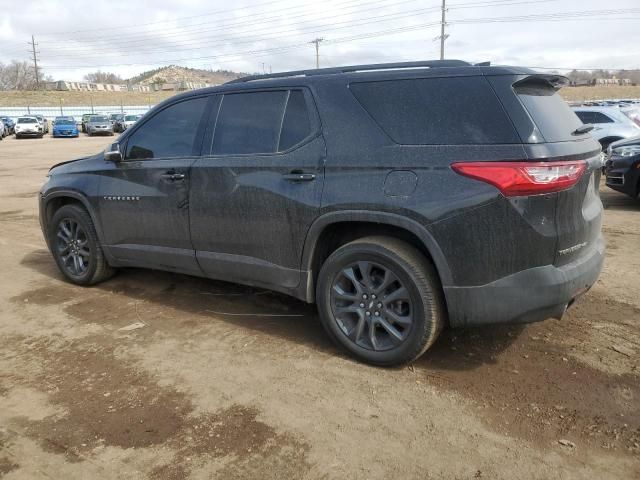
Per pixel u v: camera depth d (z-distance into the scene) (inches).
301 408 117.7
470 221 117.5
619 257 225.6
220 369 135.9
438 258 121.6
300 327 160.9
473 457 100.8
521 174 112.7
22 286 205.3
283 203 141.9
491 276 118.6
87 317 172.1
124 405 120.2
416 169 123.0
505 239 115.8
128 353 145.8
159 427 111.8
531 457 100.4
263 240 148.8
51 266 233.9
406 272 125.8
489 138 117.3
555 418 111.9
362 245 131.6
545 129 118.0
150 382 130.1
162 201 169.5
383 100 131.4
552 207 114.7
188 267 170.4
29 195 459.5
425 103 126.3
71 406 120.3
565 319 160.6
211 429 110.8
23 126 1470.2
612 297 177.9
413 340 127.4
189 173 161.5
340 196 131.6
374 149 128.9
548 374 129.4
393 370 133.6
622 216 314.2
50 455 103.4
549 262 117.1
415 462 99.8
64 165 210.1
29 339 156.2
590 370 130.6
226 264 159.0
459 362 136.6
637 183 333.7
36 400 122.9
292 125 144.3
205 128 162.6
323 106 139.0
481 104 120.1
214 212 156.9
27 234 303.1
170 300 186.1
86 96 3228.3
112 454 103.4
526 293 117.2
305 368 135.5
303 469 98.5
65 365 139.6
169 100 173.5
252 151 150.6
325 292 139.5
